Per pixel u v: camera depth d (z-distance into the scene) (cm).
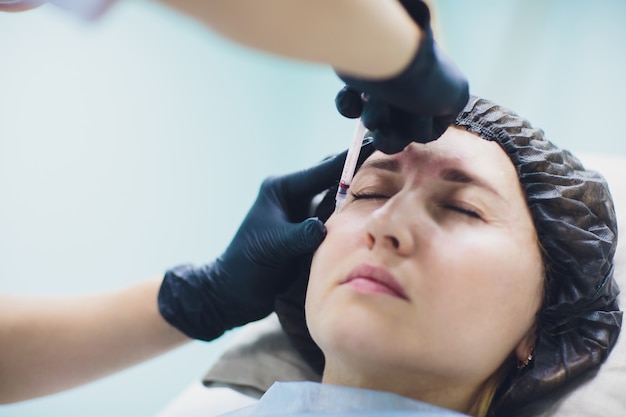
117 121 174
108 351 115
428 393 89
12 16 163
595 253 90
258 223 112
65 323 115
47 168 169
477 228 86
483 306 83
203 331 115
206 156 182
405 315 81
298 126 190
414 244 83
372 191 93
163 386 173
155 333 115
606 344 96
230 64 184
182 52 179
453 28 198
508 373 96
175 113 180
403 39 62
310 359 117
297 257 109
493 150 93
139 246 175
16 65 166
